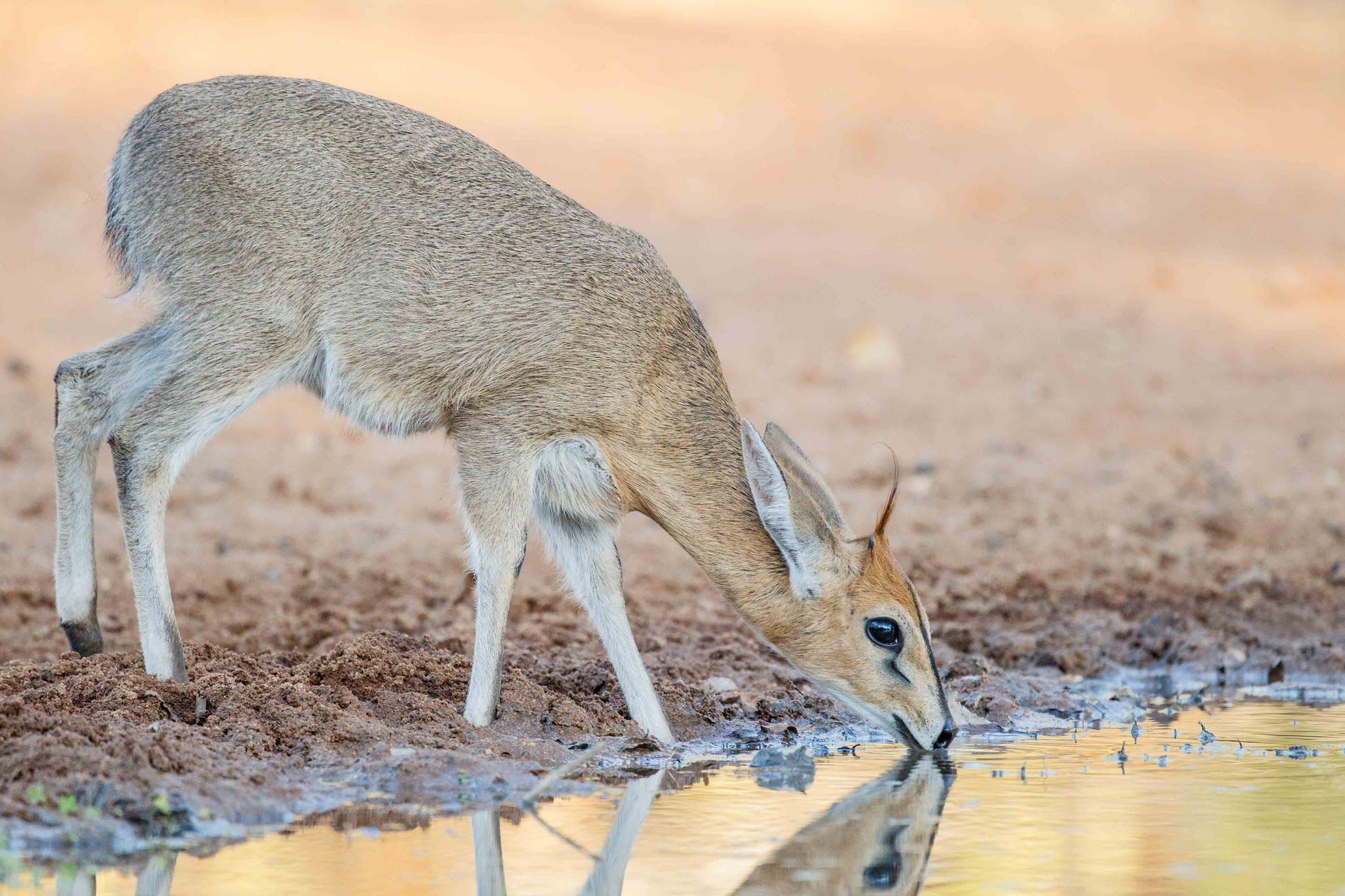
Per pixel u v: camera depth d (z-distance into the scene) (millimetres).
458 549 15539
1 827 7672
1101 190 38656
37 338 22719
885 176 38062
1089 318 28359
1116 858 7785
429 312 9781
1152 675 13102
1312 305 30469
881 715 10156
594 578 10414
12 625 12445
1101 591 15008
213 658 10461
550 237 9992
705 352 10398
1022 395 23281
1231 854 7855
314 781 8836
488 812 8516
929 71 46219
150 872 7383
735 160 37406
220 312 9680
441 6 43781
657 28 45719
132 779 8188
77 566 10039
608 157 36000
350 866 7531
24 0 37750
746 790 9164
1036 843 8078
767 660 12422
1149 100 47031
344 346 9867
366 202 9805
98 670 9664
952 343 26156
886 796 9023
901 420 21625
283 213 9711
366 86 36688
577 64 41656
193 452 9852
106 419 9969
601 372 9859
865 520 16922
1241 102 48312
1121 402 23141
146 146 9930
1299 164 42656
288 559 14781
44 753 8180
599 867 7652
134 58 35844
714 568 10203
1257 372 25469
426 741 9375
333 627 12555
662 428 10047
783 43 46438
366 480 17984
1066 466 19562
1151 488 18625
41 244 28500
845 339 26016
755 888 7371
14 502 15820
